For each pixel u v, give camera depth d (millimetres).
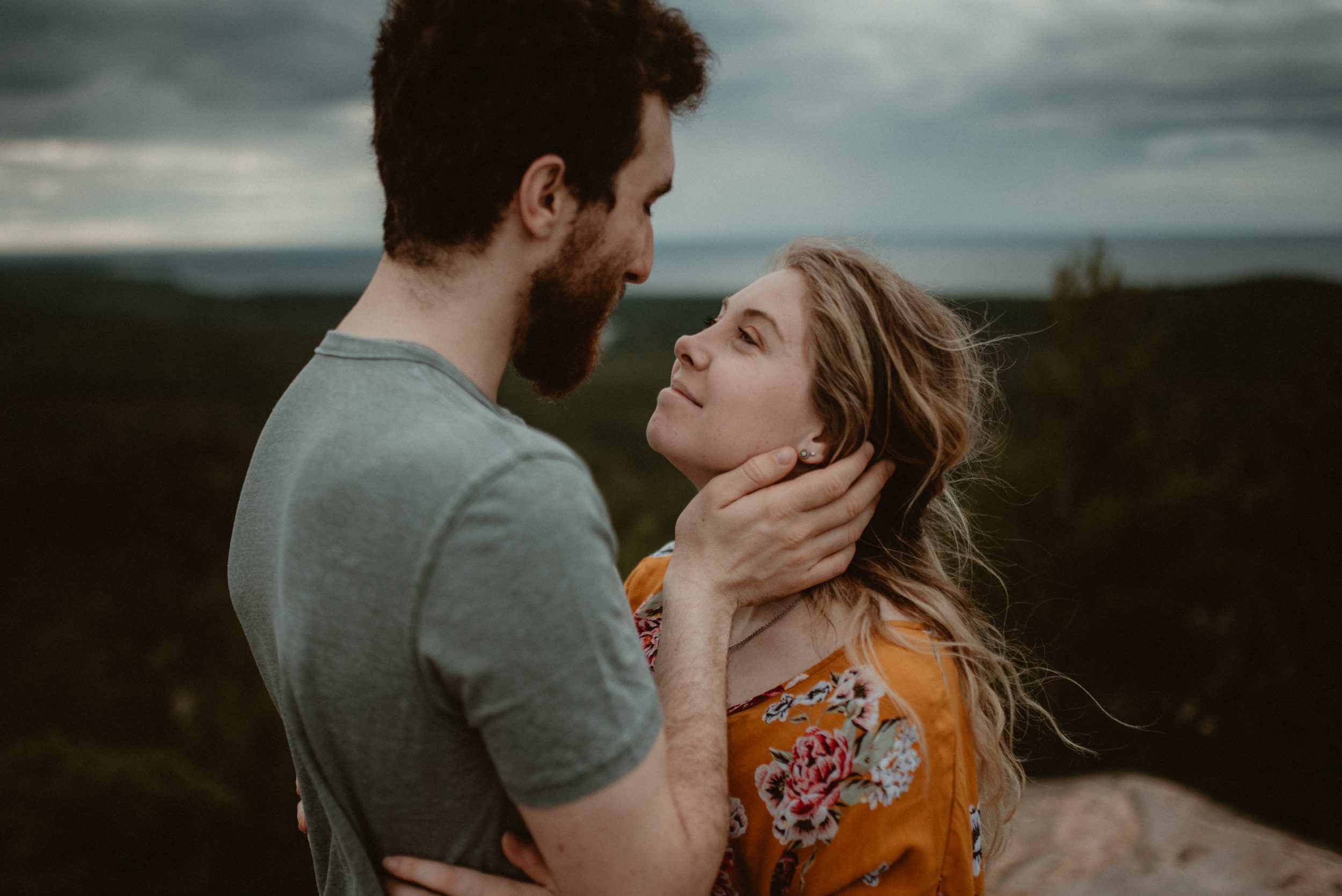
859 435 1291
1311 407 9156
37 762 16703
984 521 7797
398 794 918
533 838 965
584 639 825
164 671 25562
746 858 1188
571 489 858
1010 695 1510
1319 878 2629
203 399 67812
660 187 1093
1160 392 10094
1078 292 8867
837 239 1416
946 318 1396
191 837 15141
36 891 13625
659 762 885
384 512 842
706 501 1248
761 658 1302
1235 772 8555
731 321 1361
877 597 1319
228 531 40531
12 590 32812
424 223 964
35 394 66062
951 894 1151
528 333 1056
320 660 876
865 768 1125
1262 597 8586
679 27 1055
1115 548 8297
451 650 815
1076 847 2869
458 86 933
